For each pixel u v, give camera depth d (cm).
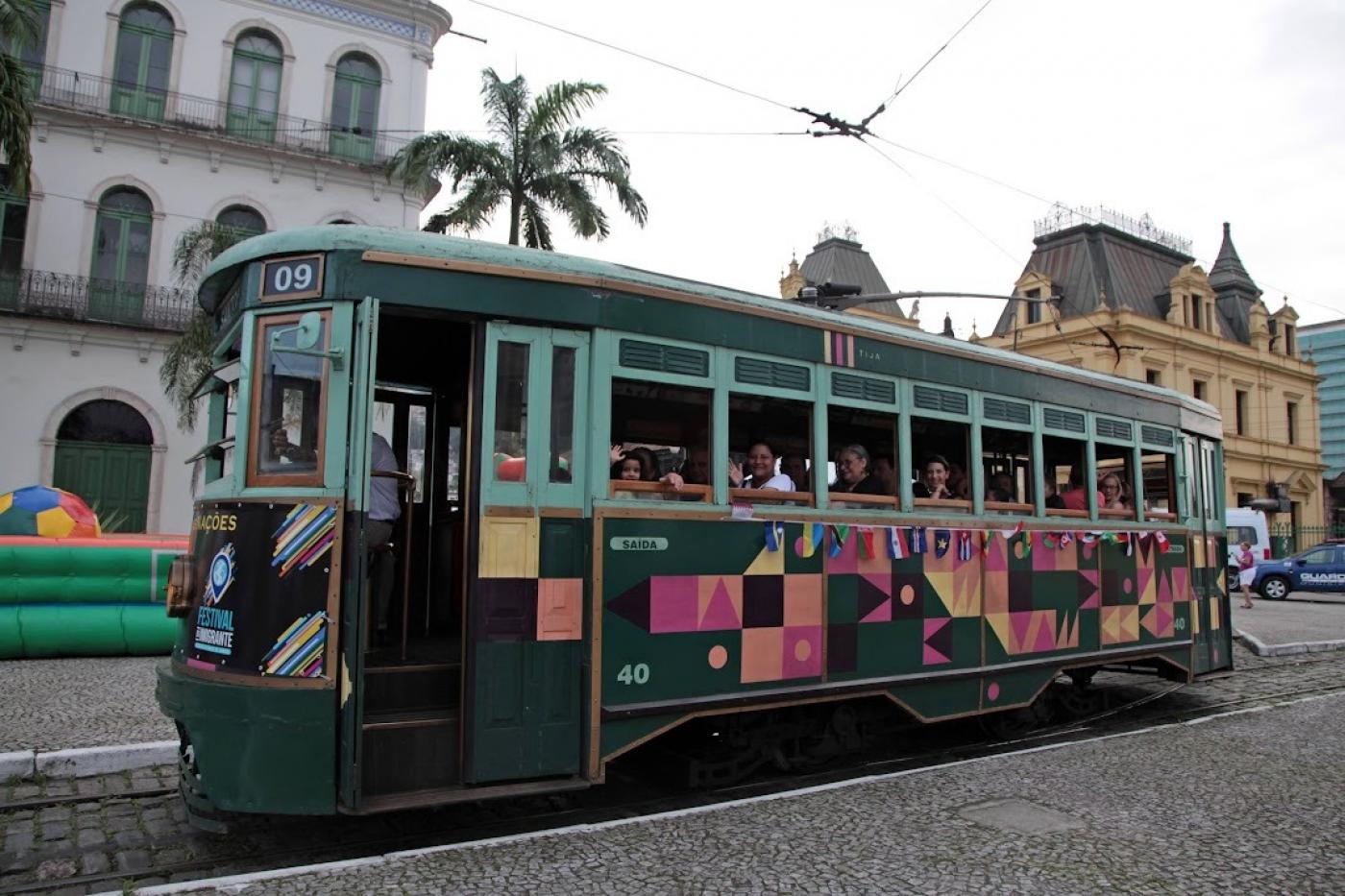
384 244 495
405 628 555
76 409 1952
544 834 505
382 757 479
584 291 543
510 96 1714
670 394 596
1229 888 457
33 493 1163
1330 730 833
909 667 682
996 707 748
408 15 2261
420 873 443
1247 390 4094
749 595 597
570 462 534
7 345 1894
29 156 1292
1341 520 4806
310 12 2172
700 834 513
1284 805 596
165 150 2028
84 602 1046
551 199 1711
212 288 558
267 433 493
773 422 682
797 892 436
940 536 713
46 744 661
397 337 656
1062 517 827
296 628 464
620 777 657
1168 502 980
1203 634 994
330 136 2175
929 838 515
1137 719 913
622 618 539
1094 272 3744
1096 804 589
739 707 582
